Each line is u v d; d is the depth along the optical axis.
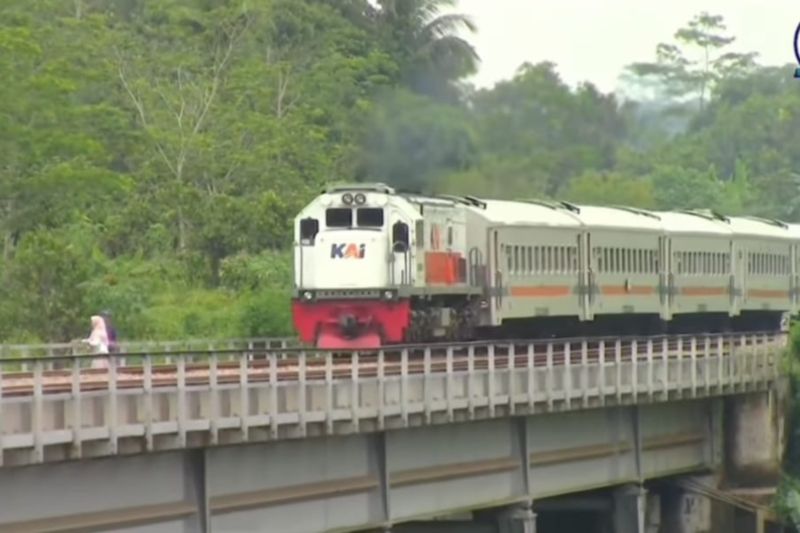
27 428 140.00
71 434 142.75
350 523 181.75
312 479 175.62
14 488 142.38
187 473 159.75
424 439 193.62
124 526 152.62
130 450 148.75
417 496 193.00
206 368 185.75
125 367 178.75
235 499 164.88
